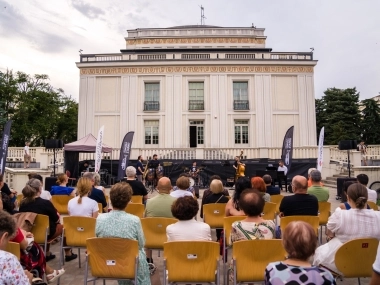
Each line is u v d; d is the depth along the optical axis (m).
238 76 27.75
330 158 22.45
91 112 27.75
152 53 28.31
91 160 23.72
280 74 27.67
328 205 6.74
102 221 4.06
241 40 30.59
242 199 4.06
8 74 39.59
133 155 24.59
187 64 27.62
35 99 40.16
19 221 5.08
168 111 27.53
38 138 42.91
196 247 3.80
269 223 4.02
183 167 22.98
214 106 27.48
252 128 27.36
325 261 4.13
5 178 14.91
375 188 14.03
